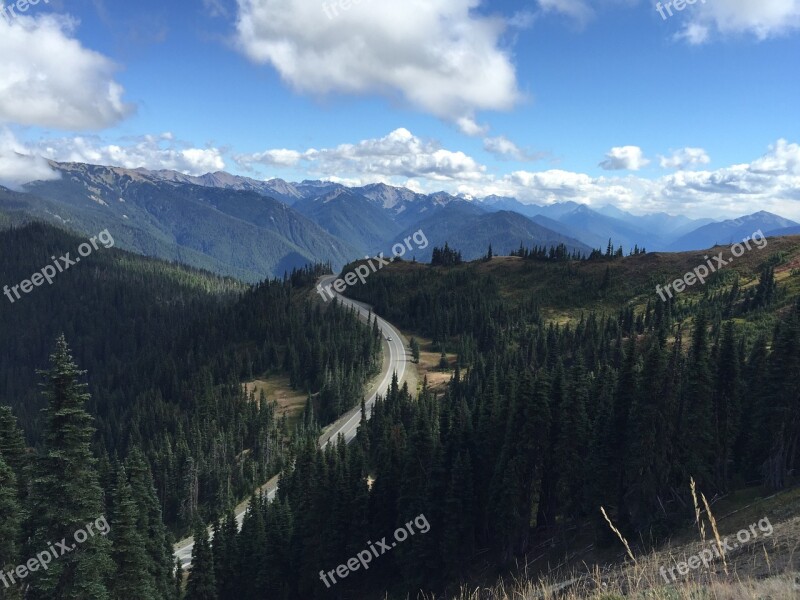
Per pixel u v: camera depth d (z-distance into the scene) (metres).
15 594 26.23
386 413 91.69
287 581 51.72
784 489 33.75
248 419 118.81
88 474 26.41
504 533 39.22
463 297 176.62
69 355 26.58
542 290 171.38
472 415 54.75
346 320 165.62
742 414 40.31
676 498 35.94
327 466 53.12
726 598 10.45
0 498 27.34
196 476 96.62
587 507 37.94
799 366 35.53
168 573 53.44
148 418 138.12
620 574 13.19
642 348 81.31
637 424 35.66
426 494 43.47
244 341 180.12
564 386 42.75
